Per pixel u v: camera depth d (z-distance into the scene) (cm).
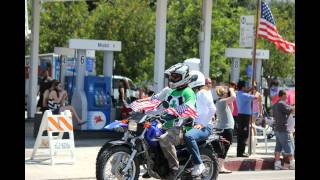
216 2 4828
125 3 5059
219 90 1966
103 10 5050
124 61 5044
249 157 2227
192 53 4422
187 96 1464
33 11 3469
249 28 2756
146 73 5097
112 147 1430
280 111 2141
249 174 2019
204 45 3077
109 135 2752
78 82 2755
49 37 5194
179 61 4475
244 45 2773
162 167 1469
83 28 5166
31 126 3141
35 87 3494
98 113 2738
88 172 1853
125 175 1451
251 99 2191
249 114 2203
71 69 3500
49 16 5203
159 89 2928
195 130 1528
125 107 2716
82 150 2339
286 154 2158
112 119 2788
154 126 1455
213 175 1581
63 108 2628
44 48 5238
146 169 1484
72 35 5184
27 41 5084
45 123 1992
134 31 5025
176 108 1457
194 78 1605
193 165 1515
